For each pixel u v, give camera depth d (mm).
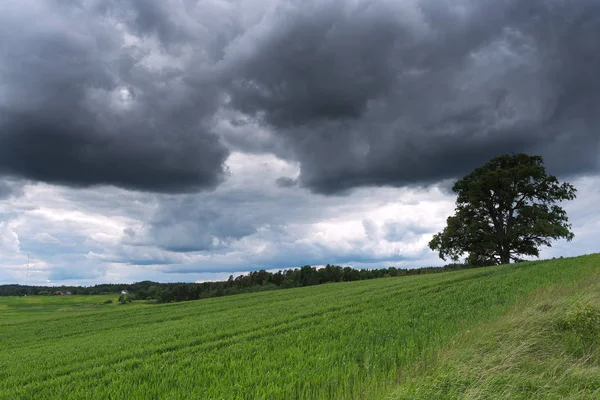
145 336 21344
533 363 8602
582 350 9430
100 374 12711
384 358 10484
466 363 8680
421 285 32344
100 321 37406
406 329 14398
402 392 7258
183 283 128250
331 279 134500
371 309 21297
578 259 37688
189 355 14078
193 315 33719
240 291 122625
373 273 136125
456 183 62250
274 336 16172
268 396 8500
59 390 10859
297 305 29672
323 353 11781
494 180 56375
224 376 10469
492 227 58625
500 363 8570
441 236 60500
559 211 56844
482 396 7023
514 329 10953
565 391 7312
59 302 119688
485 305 17906
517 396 7031
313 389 8727
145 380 11094
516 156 59312
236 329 19594
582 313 10602
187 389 9617
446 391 7352
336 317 19844
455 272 45688
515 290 21422
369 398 7539
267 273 139000
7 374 14727
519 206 57969
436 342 11414
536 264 39281
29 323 42125
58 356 17875
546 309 13102
